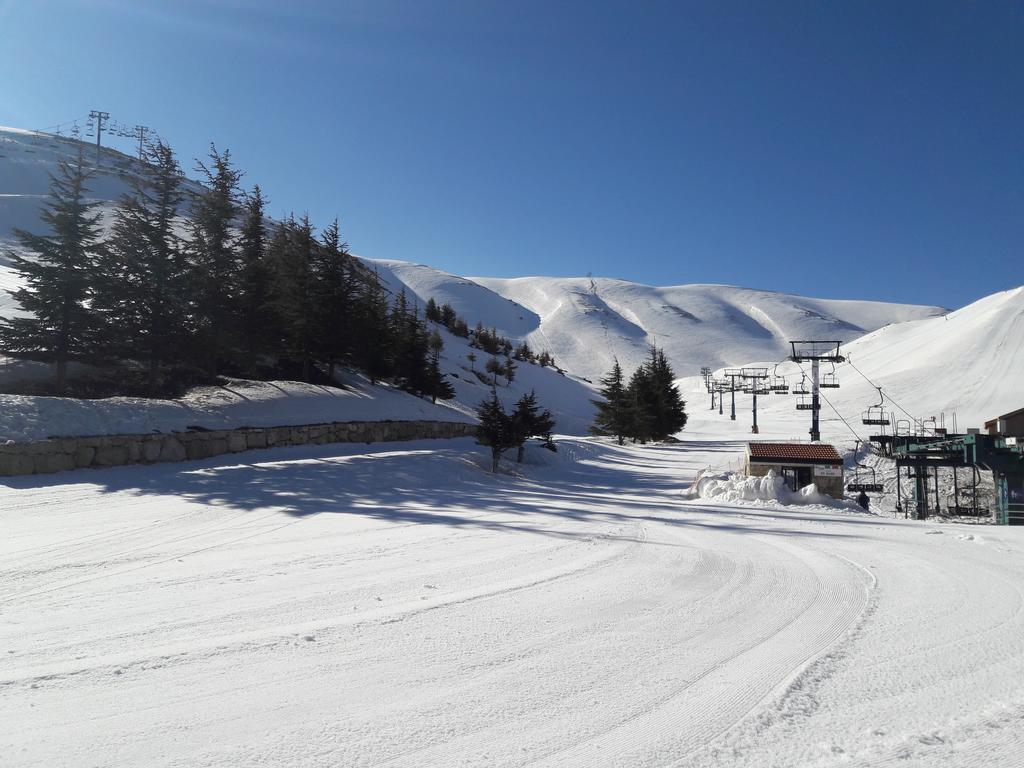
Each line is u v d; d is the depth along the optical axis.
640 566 8.48
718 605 6.62
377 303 39.59
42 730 3.67
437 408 39.94
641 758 3.46
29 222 86.12
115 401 18.88
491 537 10.44
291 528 11.02
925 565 8.86
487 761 3.40
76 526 10.74
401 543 9.81
